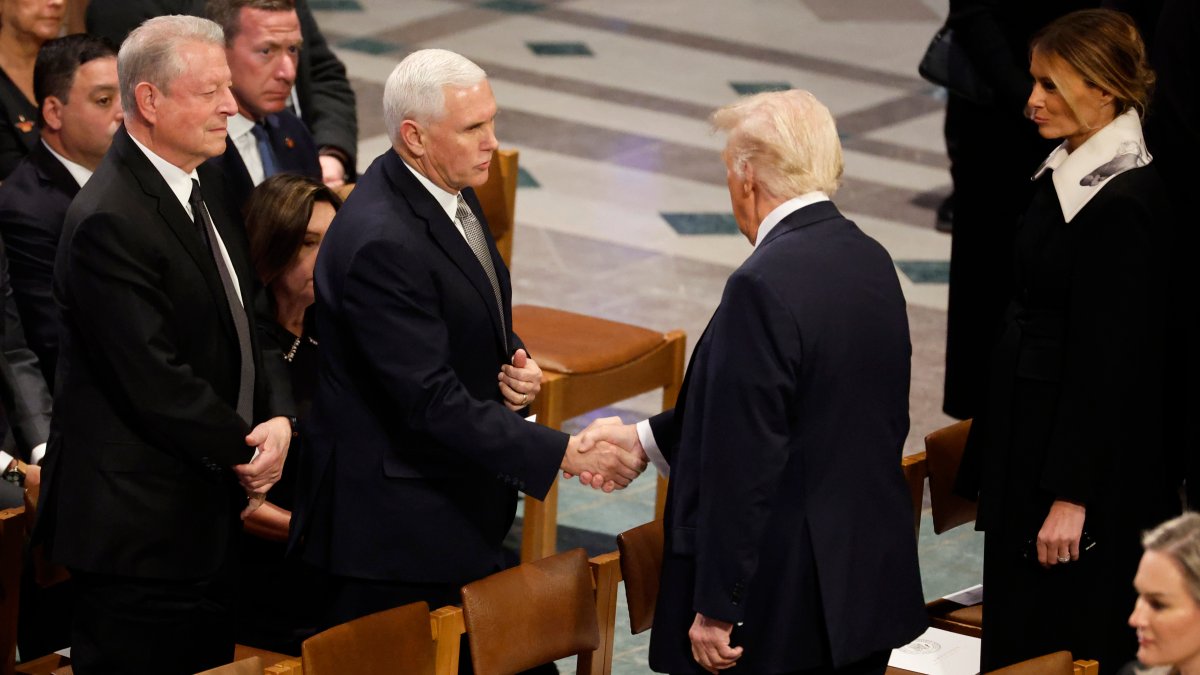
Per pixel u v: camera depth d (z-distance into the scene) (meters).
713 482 10.17
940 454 13.95
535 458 11.74
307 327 14.00
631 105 35.16
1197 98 15.03
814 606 10.44
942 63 18.53
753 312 10.09
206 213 11.84
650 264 26.62
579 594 11.87
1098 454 11.60
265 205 13.64
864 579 10.50
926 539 18.80
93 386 11.41
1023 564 12.27
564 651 11.83
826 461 10.35
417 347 11.44
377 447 11.92
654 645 10.95
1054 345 11.86
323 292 11.79
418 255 11.50
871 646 10.53
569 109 34.50
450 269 11.73
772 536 10.40
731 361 10.11
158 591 11.65
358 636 10.66
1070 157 11.77
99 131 15.11
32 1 17.25
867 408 10.44
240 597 13.73
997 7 18.09
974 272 19.16
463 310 11.82
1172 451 12.70
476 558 12.27
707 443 10.21
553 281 25.53
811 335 10.10
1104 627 12.14
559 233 27.66
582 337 17.95
